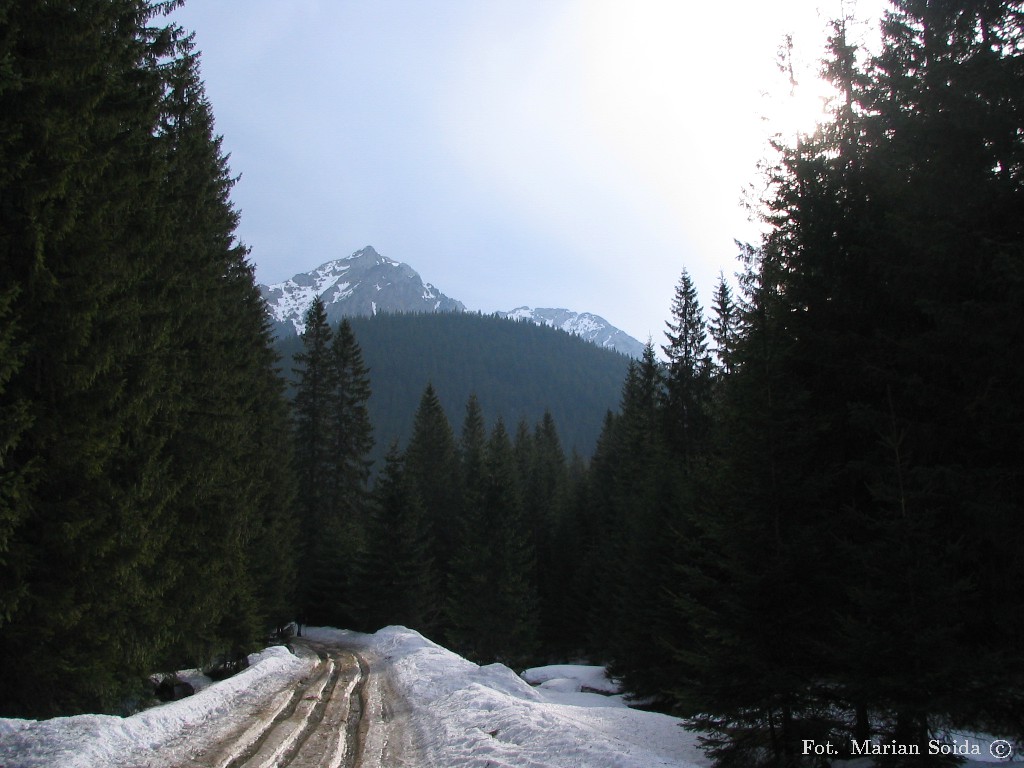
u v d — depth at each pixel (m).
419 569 46.09
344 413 54.34
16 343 10.12
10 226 10.04
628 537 31.75
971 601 9.89
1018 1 10.09
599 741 10.56
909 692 8.83
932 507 9.90
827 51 13.00
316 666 23.50
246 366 26.27
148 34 17.64
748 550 10.77
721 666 10.62
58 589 10.84
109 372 12.04
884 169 11.66
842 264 12.24
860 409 11.02
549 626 51.75
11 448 9.98
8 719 9.61
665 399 38.56
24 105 10.02
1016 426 9.41
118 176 12.42
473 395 86.25
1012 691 8.84
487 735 12.05
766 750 10.84
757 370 11.20
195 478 16.62
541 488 64.25
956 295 10.55
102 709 12.45
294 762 10.16
